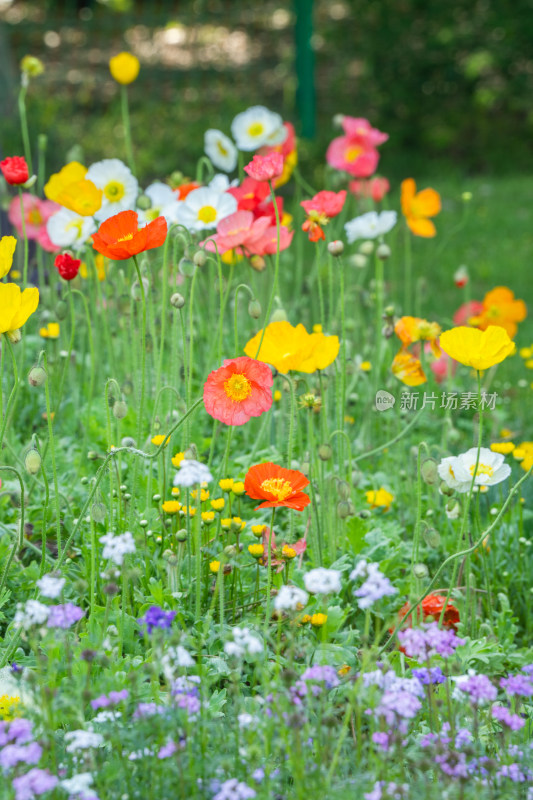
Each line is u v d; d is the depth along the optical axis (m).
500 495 3.28
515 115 13.78
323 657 2.15
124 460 3.25
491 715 2.20
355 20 13.54
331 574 2.00
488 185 11.48
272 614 2.60
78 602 2.65
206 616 2.49
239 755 1.96
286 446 3.59
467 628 2.76
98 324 4.02
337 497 3.09
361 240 6.12
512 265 7.97
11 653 2.34
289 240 3.21
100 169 3.51
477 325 4.30
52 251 4.00
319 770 1.87
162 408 3.46
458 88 13.72
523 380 4.68
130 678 1.99
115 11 12.86
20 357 3.81
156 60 12.58
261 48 12.91
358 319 4.53
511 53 13.40
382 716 1.97
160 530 2.85
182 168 10.62
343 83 13.40
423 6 13.25
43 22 12.71
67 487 3.19
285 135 4.12
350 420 3.81
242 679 2.39
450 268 7.86
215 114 11.96
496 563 3.18
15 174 3.14
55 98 11.76
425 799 1.83
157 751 1.93
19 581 2.71
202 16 12.71
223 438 3.73
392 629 2.80
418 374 3.04
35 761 1.78
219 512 2.89
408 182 3.88
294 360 2.56
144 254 3.45
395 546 3.08
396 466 3.74
